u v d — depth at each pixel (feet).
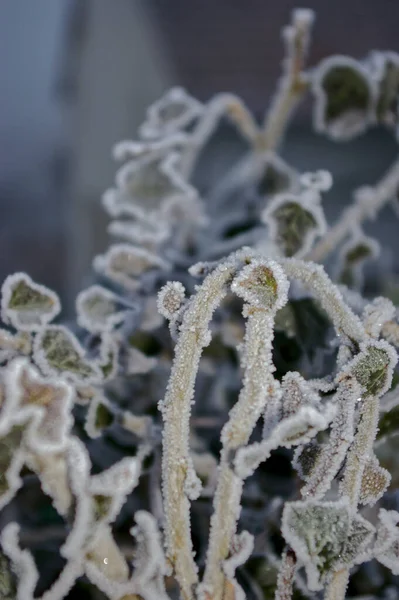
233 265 1.55
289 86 2.15
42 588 1.67
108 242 3.66
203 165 4.51
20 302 1.71
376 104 2.06
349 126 2.09
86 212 3.67
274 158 2.23
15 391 1.47
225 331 1.97
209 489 1.76
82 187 3.67
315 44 3.78
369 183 4.44
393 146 4.48
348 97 2.05
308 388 1.54
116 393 1.99
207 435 1.96
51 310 1.72
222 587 1.55
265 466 1.82
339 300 1.59
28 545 1.76
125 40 4.08
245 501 1.81
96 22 3.76
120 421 1.76
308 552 1.54
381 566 1.76
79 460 1.51
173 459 1.54
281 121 2.20
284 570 1.59
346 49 3.75
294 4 4.20
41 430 1.49
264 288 1.52
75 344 1.73
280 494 1.81
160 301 1.57
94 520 1.53
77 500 1.51
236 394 2.01
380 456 1.75
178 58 4.39
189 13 4.35
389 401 1.65
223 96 2.18
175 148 2.29
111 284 2.01
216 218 2.39
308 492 1.56
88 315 1.81
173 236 2.25
